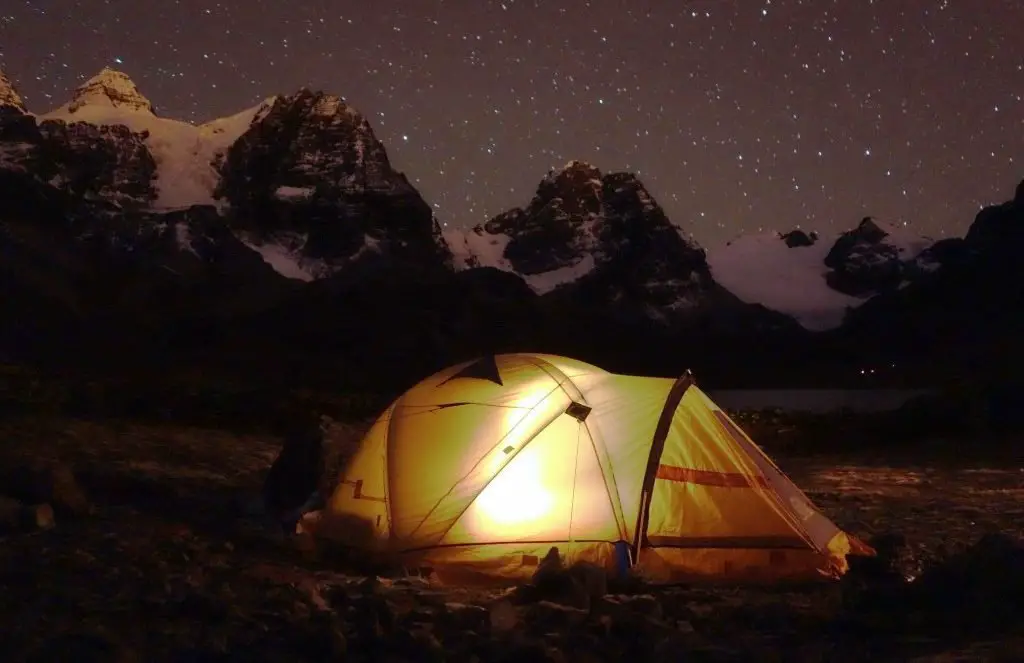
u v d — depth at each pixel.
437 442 9.10
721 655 5.82
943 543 10.18
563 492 8.60
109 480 13.22
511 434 8.90
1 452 15.00
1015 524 11.90
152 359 75.56
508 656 5.61
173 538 9.64
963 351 112.62
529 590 7.13
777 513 8.77
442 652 5.70
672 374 113.25
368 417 26.50
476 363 9.66
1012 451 21.42
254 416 23.56
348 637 6.02
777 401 62.81
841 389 93.62
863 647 5.99
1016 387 26.39
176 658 5.64
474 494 8.71
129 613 6.65
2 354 66.56
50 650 5.64
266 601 7.08
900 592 7.13
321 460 11.53
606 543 8.42
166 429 20.69
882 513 12.91
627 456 8.72
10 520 9.81
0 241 112.50
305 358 80.44
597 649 5.88
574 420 8.85
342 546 9.16
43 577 7.67
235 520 11.02
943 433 24.48
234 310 114.25
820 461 20.83
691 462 8.82
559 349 110.81
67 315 94.31
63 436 17.56
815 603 7.48
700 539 8.55
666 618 6.80
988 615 6.46
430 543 8.66
